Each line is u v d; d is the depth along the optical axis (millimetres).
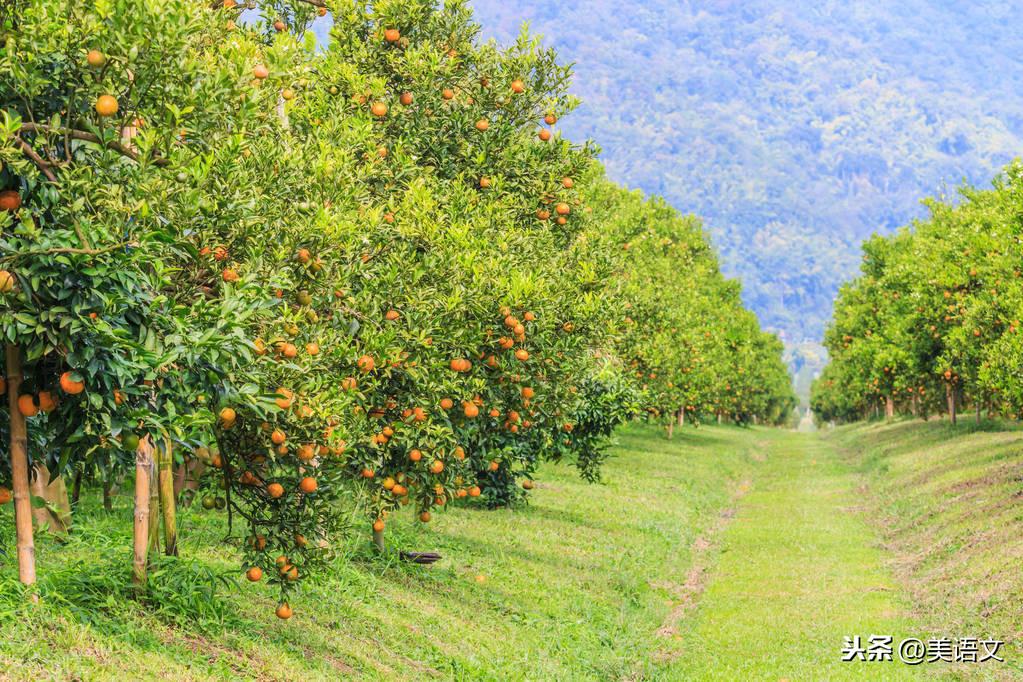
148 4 7570
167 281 7613
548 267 15375
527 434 20594
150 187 7953
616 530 24328
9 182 7293
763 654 15250
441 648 12531
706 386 53562
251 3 14789
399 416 12453
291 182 10844
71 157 7832
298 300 10492
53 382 7789
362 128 13133
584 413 22016
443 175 16344
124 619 9164
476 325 12656
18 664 7188
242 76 8930
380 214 12344
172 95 8195
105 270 7090
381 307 12148
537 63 16828
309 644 10734
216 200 8938
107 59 7605
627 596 18656
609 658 14703
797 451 60750
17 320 7027
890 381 48062
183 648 8992
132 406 7938
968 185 44156
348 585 13539
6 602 8117
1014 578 16953
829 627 16672
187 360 7621
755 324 85750
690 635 16766
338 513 10398
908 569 20828
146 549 10086
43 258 6965
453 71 16547
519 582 17359
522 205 16719
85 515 14953
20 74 7184
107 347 7188
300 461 9961
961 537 21250
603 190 44656
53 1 7359
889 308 45625
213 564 12570
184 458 12219
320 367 10164
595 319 15133
